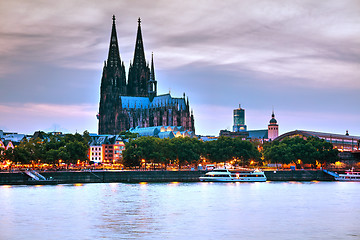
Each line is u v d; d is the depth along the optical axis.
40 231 134.12
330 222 148.62
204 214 160.25
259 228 139.50
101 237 127.69
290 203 186.62
